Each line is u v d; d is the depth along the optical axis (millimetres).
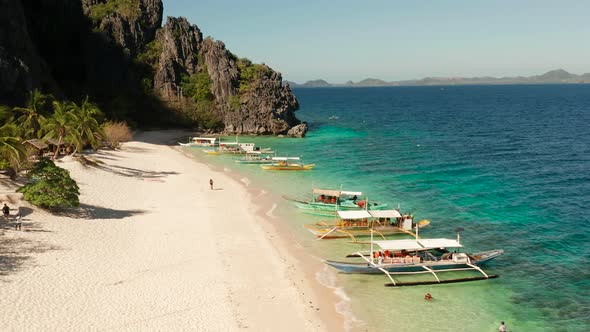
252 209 61719
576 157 103062
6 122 64000
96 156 85312
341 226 54250
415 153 109062
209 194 68750
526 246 49500
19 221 43000
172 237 48125
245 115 146750
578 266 44250
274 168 89812
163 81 153250
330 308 35531
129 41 156875
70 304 31750
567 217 59219
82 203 54812
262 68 163000
